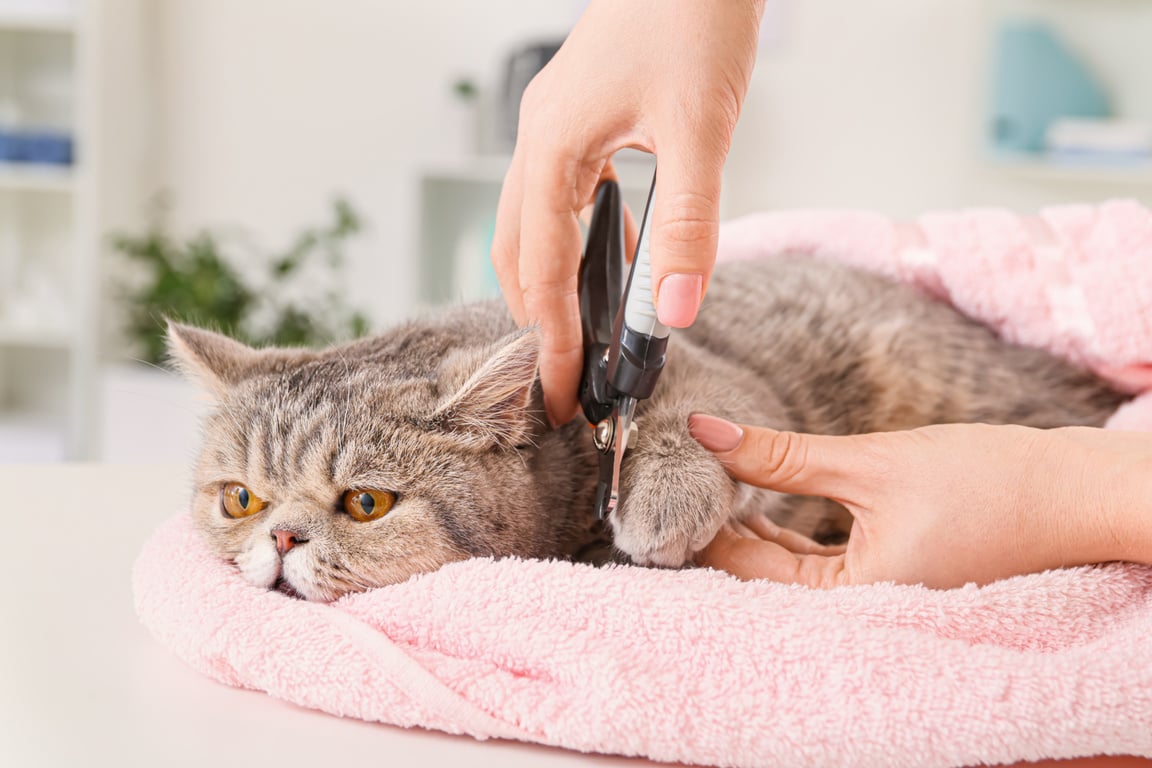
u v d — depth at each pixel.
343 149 3.96
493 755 0.62
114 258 3.69
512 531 0.87
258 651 0.68
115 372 3.36
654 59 0.73
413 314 1.21
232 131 3.95
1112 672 0.60
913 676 0.60
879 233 1.34
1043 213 1.29
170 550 0.82
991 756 0.59
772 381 1.13
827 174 3.87
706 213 0.69
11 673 0.72
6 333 3.63
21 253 3.91
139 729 0.64
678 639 0.63
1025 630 0.69
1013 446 0.78
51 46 3.84
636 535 0.83
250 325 3.45
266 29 3.92
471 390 0.83
